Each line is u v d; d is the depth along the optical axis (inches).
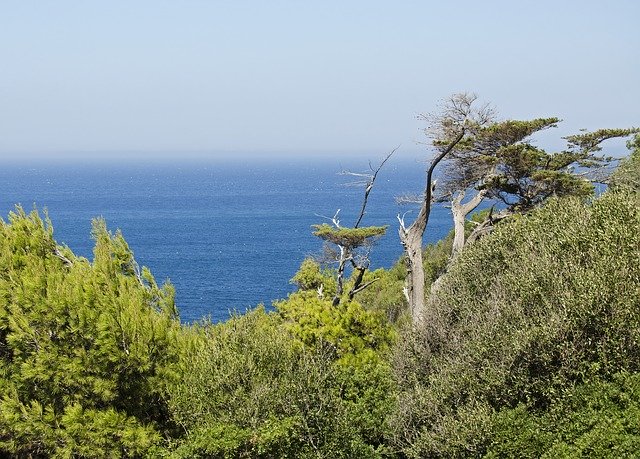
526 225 797.2
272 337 633.0
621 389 538.6
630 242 634.2
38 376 556.4
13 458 607.8
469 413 580.7
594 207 724.7
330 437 579.5
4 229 680.4
